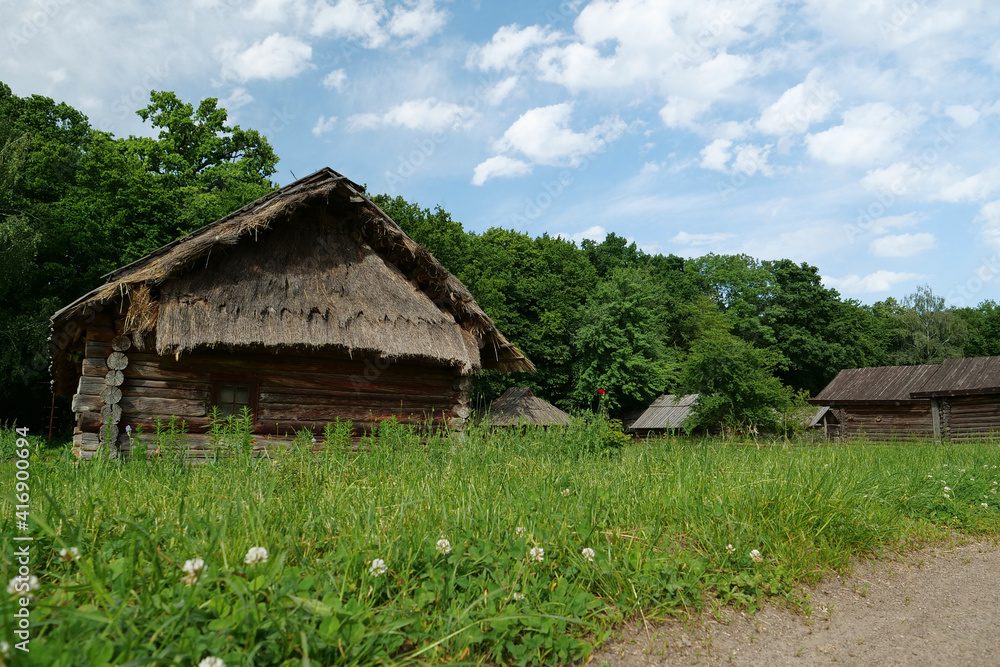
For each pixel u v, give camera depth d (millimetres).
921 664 3016
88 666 1895
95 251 27891
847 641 3271
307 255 11609
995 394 23031
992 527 5816
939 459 9641
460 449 7289
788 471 5535
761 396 23359
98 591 2230
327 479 5117
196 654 2078
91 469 5773
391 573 3066
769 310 52812
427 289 12781
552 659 2770
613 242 56562
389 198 33469
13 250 23359
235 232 10578
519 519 3934
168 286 10289
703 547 4219
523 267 42344
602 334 36531
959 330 57250
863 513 5164
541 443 8430
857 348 52781
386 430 8617
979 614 3703
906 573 4484
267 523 3531
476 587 3041
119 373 10352
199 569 2357
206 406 10875
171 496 4336
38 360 24219
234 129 39719
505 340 13555
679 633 3201
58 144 31828
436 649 2596
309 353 11398
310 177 12656
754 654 3072
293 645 2248
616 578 3443
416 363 12547
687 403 34156
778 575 3949
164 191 30312
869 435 25703
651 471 6102
